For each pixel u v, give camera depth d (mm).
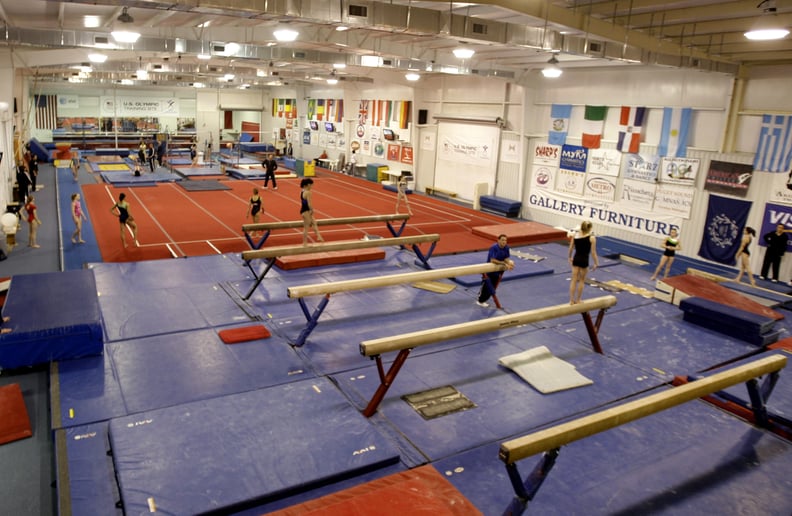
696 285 12820
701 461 6672
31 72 29750
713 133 16203
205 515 5215
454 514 4984
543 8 10461
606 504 5801
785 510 5855
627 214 18766
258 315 10531
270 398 7324
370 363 8805
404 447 6652
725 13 9992
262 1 9180
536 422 7367
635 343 10305
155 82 39469
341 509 4961
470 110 25422
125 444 6137
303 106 42344
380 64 18953
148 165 35844
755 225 15352
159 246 15469
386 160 32000
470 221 21188
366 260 14594
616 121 18844
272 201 23375
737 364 8898
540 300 12398
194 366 8359
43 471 6125
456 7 10820
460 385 8281
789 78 14375
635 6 10367
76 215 15398
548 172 21625
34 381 8047
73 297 9414
